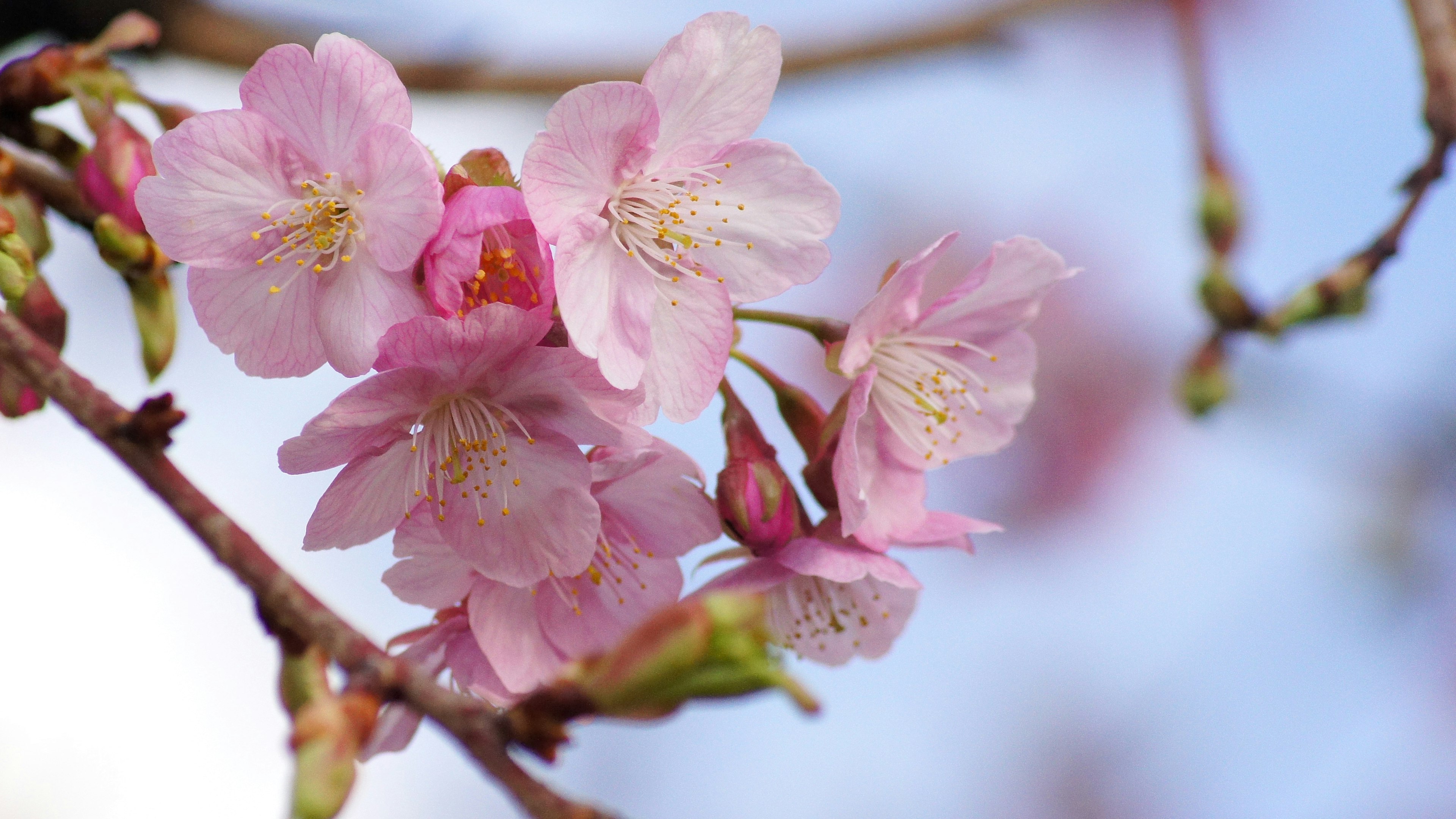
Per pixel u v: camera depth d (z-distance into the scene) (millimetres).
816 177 552
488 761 498
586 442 544
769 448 558
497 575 545
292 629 502
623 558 556
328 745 496
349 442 540
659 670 494
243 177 542
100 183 553
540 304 542
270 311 546
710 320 551
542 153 542
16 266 541
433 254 536
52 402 507
